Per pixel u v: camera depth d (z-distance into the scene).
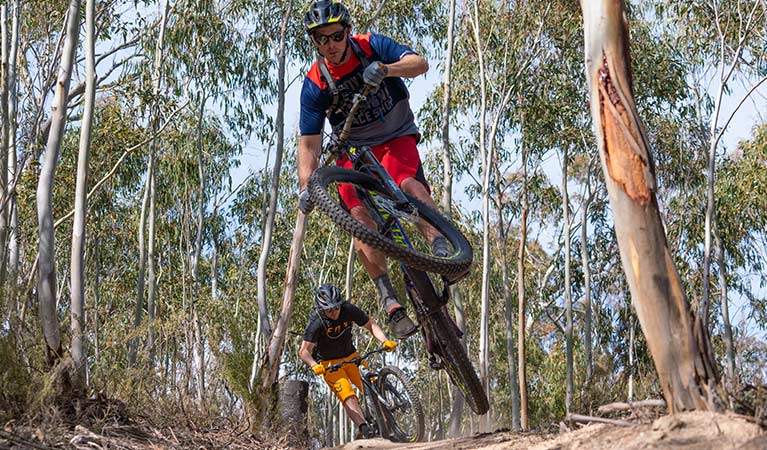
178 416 5.44
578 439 2.97
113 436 4.31
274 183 13.95
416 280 3.92
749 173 18.38
